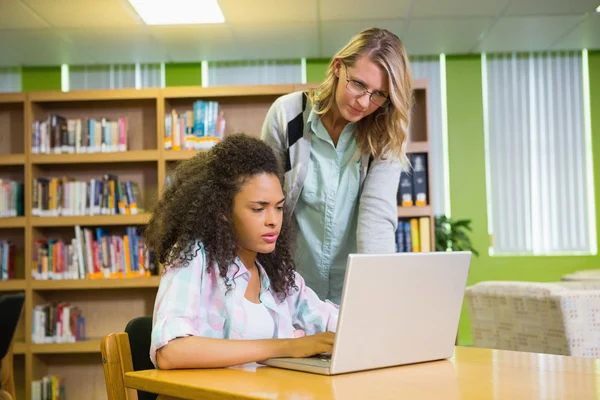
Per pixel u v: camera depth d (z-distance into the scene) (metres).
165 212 1.43
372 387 1.06
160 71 6.98
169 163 4.86
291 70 6.97
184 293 1.30
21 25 5.61
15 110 5.11
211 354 1.21
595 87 6.90
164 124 4.78
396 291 1.23
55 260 4.74
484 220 6.89
